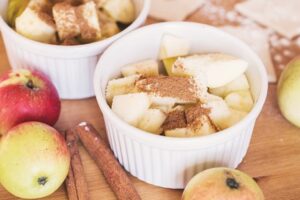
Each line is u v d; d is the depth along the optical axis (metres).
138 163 0.41
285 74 0.44
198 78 0.42
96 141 0.43
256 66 0.42
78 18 0.45
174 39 0.45
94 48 0.44
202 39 0.45
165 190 0.41
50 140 0.39
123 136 0.40
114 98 0.41
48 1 0.47
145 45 0.45
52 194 0.41
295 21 0.53
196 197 0.36
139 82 0.42
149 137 0.38
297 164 0.43
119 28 0.48
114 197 0.41
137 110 0.40
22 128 0.39
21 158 0.38
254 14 0.54
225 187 0.36
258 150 0.44
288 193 0.41
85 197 0.40
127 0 0.47
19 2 0.47
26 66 0.46
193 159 0.39
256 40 0.51
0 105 0.42
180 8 0.54
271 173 0.42
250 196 0.36
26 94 0.42
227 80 0.42
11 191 0.39
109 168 0.41
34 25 0.45
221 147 0.39
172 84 0.41
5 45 0.48
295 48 0.51
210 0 0.55
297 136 0.44
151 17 0.53
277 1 0.55
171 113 0.41
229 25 0.53
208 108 0.40
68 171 0.41
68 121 0.45
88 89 0.47
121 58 0.44
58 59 0.44
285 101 0.44
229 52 0.45
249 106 0.42
